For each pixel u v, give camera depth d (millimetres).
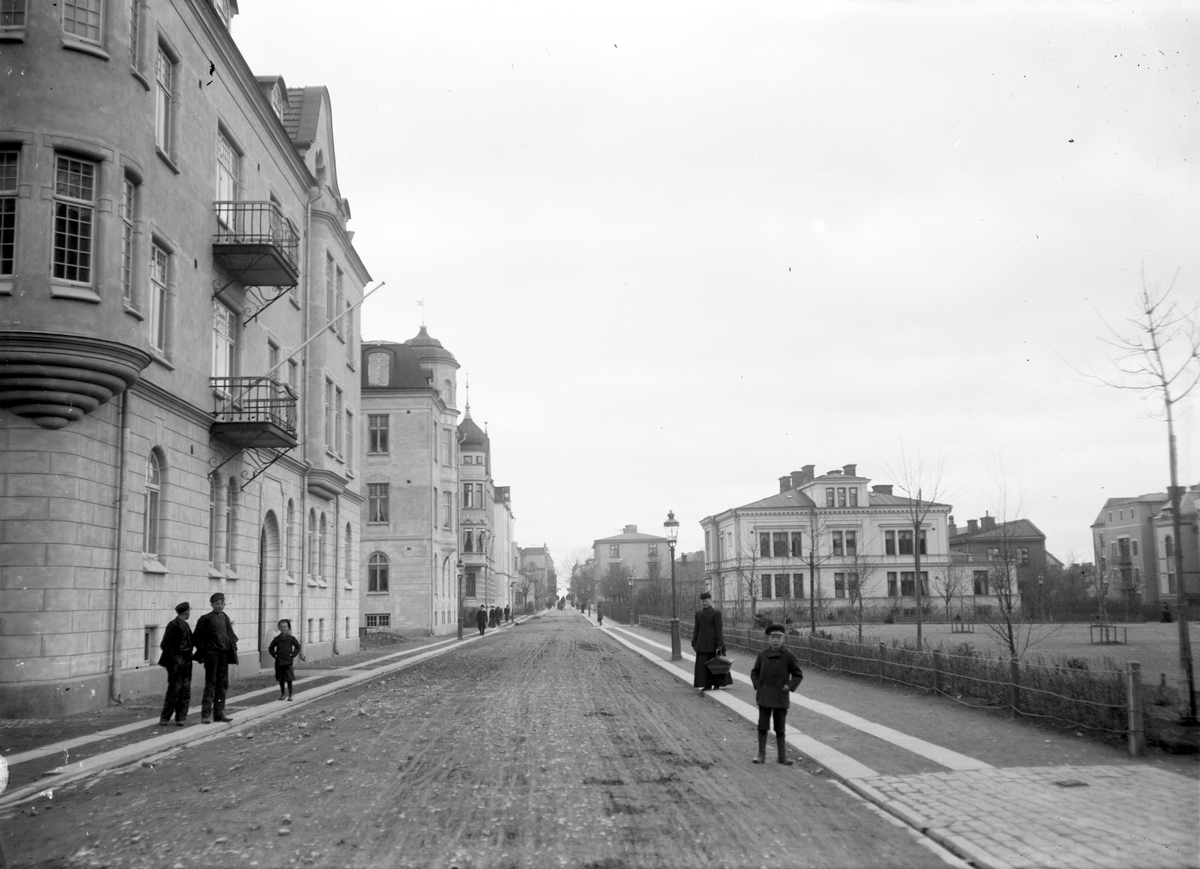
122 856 7223
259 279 24641
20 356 15539
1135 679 10859
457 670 26781
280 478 28609
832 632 42312
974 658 16453
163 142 20391
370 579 55406
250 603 25562
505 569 122688
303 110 33719
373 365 57312
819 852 7191
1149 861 6738
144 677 18203
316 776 10305
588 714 15766
